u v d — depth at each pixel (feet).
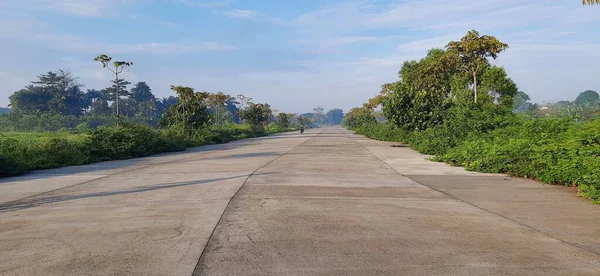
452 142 55.67
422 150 60.95
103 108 306.35
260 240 15.24
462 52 72.08
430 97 76.54
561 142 35.63
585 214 19.89
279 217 18.92
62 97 279.49
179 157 58.08
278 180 31.37
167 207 21.29
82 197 24.79
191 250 14.02
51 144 48.57
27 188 28.99
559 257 13.46
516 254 13.75
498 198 24.12
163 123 105.40
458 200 23.47
